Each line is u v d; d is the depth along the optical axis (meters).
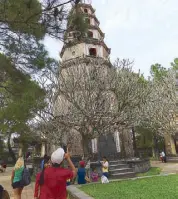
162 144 41.47
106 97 18.36
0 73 8.01
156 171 21.41
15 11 6.74
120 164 20.94
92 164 18.61
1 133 21.95
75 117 17.67
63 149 4.99
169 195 9.02
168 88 34.81
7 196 4.91
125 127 18.88
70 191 10.93
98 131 17.95
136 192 10.00
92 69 20.36
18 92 8.33
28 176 9.91
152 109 31.27
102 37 31.91
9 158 41.69
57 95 19.53
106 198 9.23
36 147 34.53
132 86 19.14
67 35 7.17
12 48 7.72
